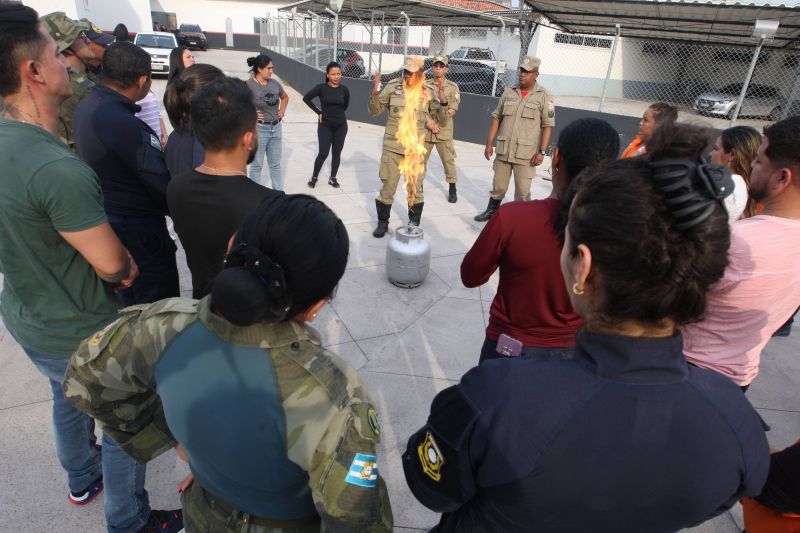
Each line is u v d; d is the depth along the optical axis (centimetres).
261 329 93
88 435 203
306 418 91
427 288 418
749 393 311
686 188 71
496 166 563
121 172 222
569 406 77
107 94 221
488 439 81
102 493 217
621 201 73
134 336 105
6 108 148
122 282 173
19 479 221
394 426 266
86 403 112
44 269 155
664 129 79
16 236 146
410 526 216
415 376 307
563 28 1165
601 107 981
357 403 96
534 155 549
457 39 1730
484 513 89
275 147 584
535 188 764
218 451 96
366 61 1806
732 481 81
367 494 95
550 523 82
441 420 90
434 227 556
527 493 79
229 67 2259
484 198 676
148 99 400
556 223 157
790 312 156
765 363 342
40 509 209
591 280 79
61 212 144
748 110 1184
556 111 1034
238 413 93
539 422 78
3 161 138
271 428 92
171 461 241
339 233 94
